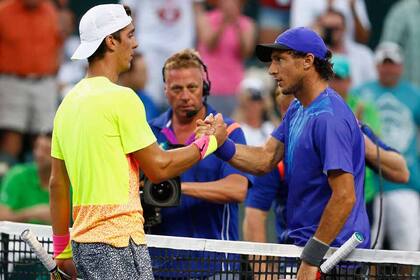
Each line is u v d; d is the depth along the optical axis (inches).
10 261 812.0
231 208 857.5
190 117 858.8
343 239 765.3
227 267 787.4
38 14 1486.2
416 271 789.2
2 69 1478.8
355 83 1556.3
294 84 768.3
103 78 719.7
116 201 700.7
